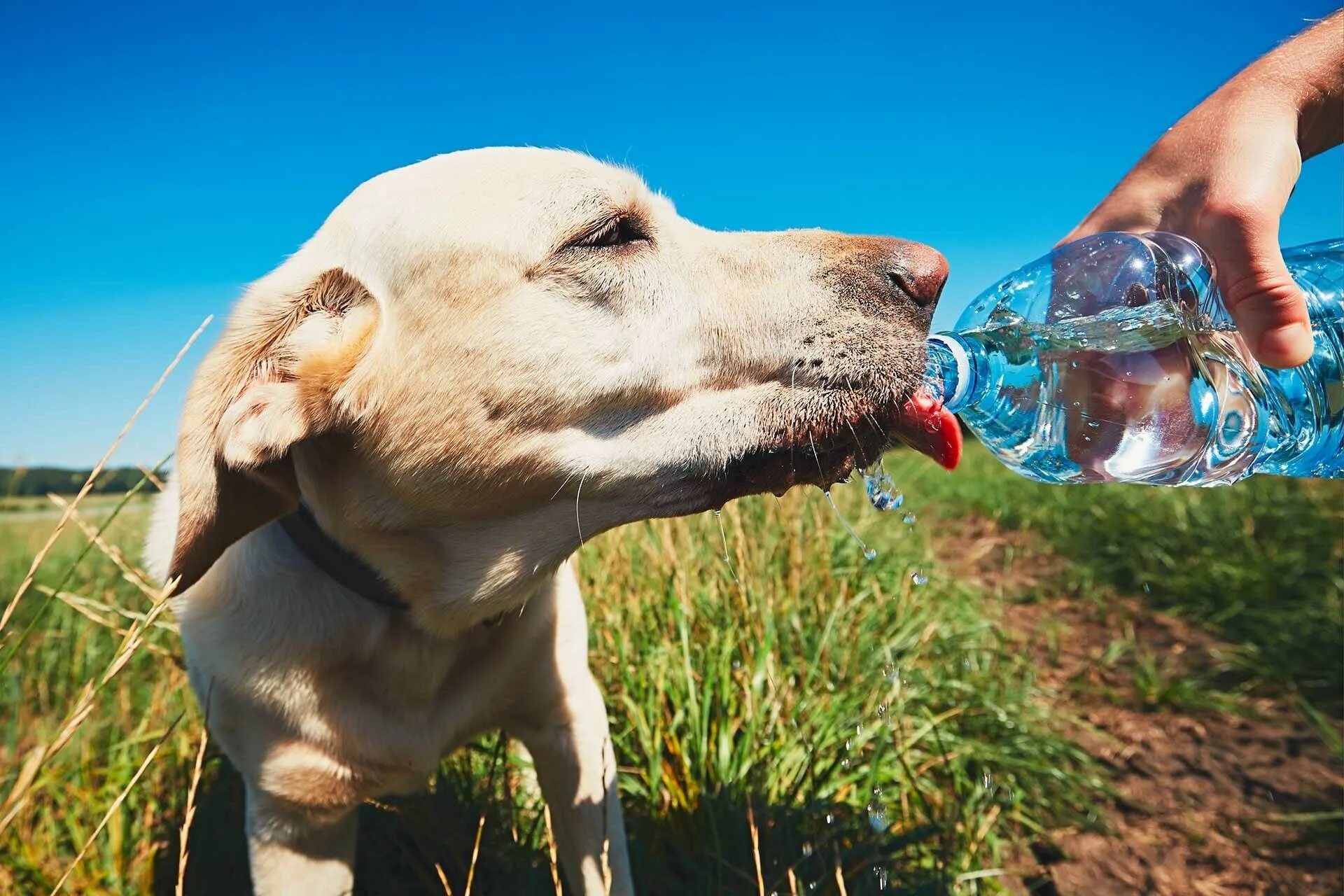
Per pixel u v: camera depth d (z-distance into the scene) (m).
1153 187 0.38
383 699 0.39
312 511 0.38
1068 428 0.39
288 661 0.38
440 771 0.51
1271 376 0.39
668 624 0.58
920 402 0.38
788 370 0.37
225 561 0.40
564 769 0.43
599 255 0.37
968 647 0.69
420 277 0.36
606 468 0.37
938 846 0.47
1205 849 0.50
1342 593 0.73
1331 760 0.56
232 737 0.40
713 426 0.37
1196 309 0.35
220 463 0.35
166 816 0.50
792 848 0.43
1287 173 0.34
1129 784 0.56
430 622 0.39
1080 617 0.85
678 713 0.50
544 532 0.38
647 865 0.44
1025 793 0.54
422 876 0.44
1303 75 0.36
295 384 0.35
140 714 0.62
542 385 0.36
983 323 0.42
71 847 0.49
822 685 0.56
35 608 0.85
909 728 0.56
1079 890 0.47
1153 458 0.37
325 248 0.39
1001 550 1.13
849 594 0.70
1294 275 0.42
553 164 0.38
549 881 0.43
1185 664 0.71
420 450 0.36
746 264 0.38
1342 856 0.48
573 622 0.44
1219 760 0.58
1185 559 0.89
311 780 0.39
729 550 0.66
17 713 0.62
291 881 0.40
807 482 0.38
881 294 0.37
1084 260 0.38
